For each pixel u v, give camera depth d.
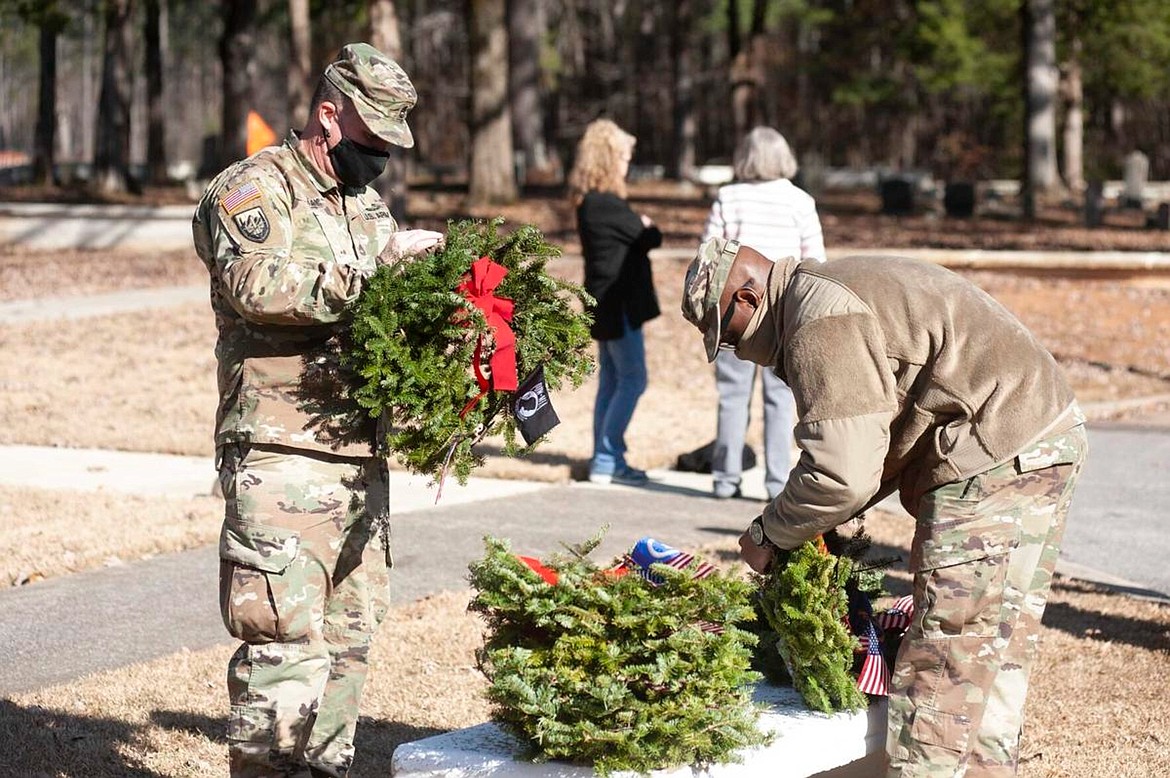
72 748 4.59
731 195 7.89
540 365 3.70
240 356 3.71
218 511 8.12
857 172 66.25
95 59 106.94
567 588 3.38
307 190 3.76
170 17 80.50
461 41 63.78
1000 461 3.48
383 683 5.30
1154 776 4.54
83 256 25.11
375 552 4.06
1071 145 51.12
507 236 3.72
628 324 8.85
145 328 16.19
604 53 77.88
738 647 3.39
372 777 4.41
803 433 3.49
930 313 3.52
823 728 3.60
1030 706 5.17
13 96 119.62
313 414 3.71
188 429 11.05
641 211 34.00
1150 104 74.94
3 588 6.64
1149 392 14.19
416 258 3.68
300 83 24.59
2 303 18.39
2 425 11.12
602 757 3.29
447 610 6.23
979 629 3.50
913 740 3.51
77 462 9.86
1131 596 6.77
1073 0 44.03
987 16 50.62
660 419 11.80
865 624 3.84
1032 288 19.67
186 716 4.95
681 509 8.43
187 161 102.69
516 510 8.34
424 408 3.60
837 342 3.45
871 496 3.66
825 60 60.69
